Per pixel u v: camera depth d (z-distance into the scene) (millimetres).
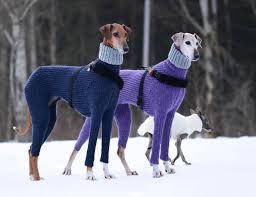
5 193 6965
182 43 8055
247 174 7934
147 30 21312
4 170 8711
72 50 26406
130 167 8922
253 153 10102
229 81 22250
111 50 7641
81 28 26422
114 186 7258
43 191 7012
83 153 10469
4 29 21578
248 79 22719
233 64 23547
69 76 7863
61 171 8609
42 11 24641
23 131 8258
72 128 18094
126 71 8617
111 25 7668
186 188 7031
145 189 7031
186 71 8164
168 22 25156
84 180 7715
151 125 8953
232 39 24984
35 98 7941
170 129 8383
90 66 7754
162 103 8070
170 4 25281
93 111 7645
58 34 26750
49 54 26625
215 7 20969
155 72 8141
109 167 8930
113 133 16250
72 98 7844
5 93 24188
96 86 7617
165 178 7773
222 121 18359
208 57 19859
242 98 19922
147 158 9117
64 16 26688
